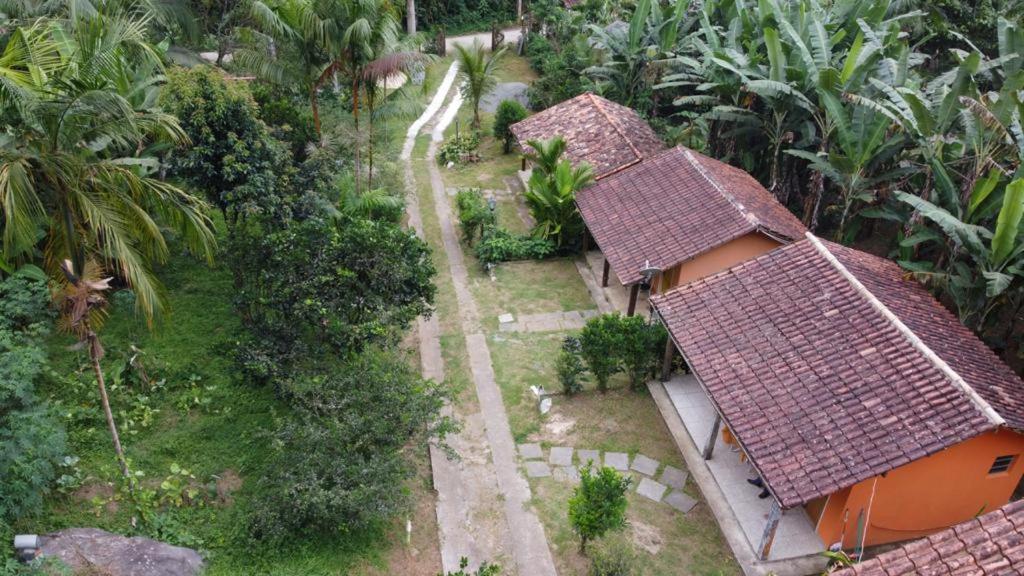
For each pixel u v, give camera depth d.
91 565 11.00
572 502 13.02
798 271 15.78
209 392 15.77
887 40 22.47
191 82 17.06
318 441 12.82
